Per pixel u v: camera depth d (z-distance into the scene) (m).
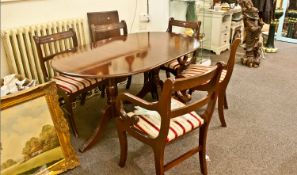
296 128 2.25
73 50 2.14
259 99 2.76
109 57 1.95
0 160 1.62
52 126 1.84
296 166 1.83
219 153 1.98
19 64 2.41
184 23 2.70
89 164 1.92
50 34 2.38
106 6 3.17
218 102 2.18
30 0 2.47
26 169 1.73
